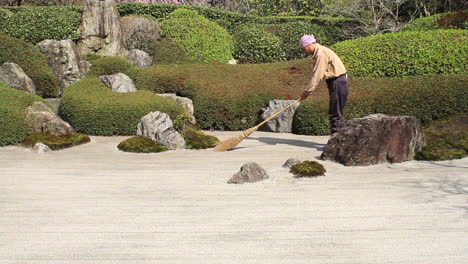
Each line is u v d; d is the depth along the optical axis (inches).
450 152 258.2
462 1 657.6
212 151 292.2
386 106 359.3
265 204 178.4
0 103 332.8
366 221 158.4
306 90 285.4
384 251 133.9
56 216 166.7
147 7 640.4
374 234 146.6
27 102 353.7
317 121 357.4
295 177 217.6
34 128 325.7
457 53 415.8
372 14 690.2
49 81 460.1
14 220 162.7
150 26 558.6
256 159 262.5
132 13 639.1
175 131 310.2
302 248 136.5
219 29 576.7
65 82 468.8
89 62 496.7
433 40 437.7
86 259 130.0
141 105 360.8
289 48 588.7
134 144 294.7
